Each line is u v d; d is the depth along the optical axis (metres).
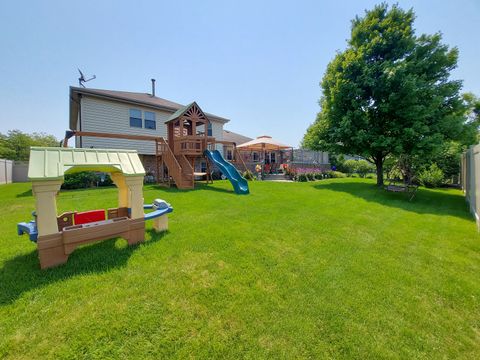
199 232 3.88
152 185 10.68
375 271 2.72
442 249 3.48
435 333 1.78
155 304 2.01
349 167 20.48
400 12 9.45
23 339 1.62
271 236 3.79
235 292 2.21
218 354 1.55
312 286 2.37
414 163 11.34
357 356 1.56
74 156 2.91
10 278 2.36
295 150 17.80
